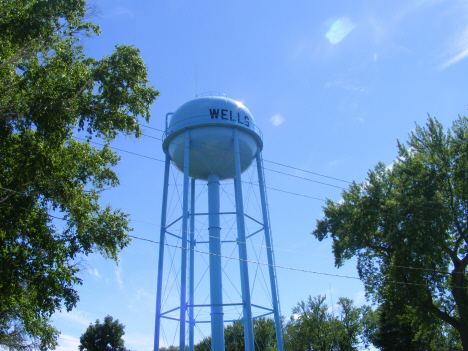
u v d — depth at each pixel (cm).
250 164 2977
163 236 2709
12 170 1554
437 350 3891
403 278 2694
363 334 4981
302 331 5031
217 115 2750
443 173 2750
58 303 1593
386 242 2762
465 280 2702
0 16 1461
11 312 1944
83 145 1738
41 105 1397
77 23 1577
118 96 1534
